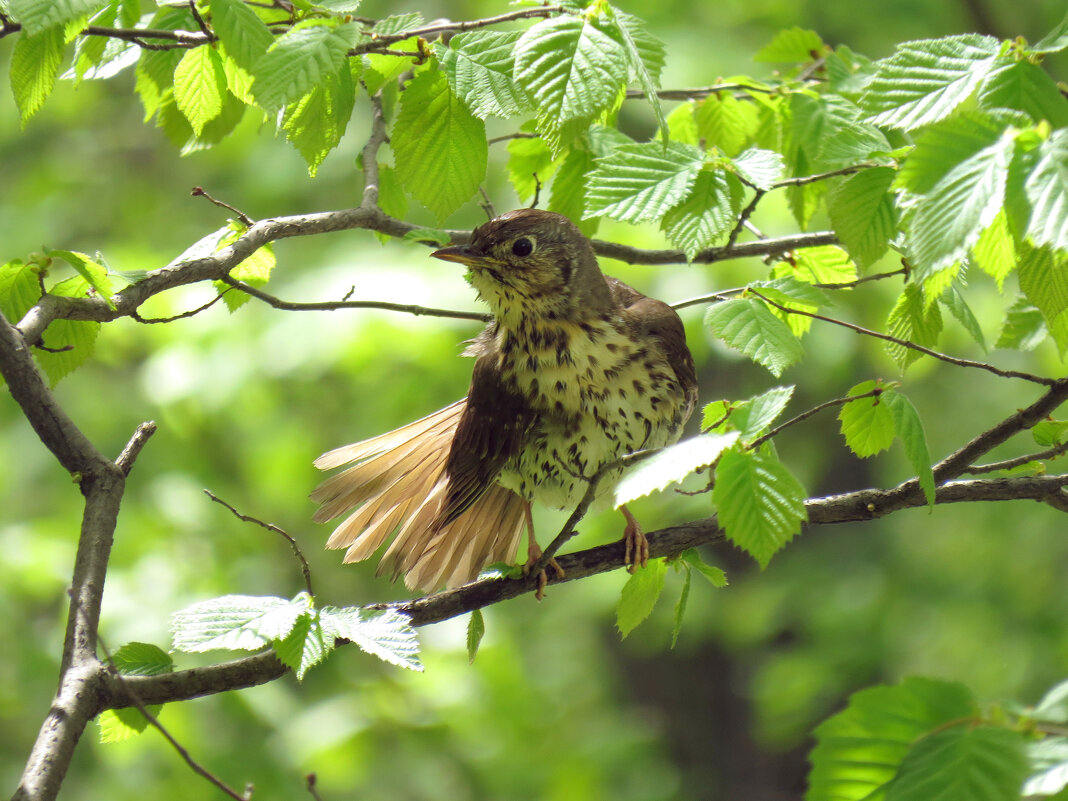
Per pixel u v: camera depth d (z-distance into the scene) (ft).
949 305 21.15
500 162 55.01
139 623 45.65
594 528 57.26
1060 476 20.92
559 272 25.39
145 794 44.98
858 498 21.03
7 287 18.65
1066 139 13.48
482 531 27.61
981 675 60.59
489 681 50.55
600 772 64.85
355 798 50.47
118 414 54.95
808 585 66.85
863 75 27.09
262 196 58.29
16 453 56.29
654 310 26.78
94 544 16.12
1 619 46.85
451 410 27.48
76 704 14.71
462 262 25.36
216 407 49.32
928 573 65.98
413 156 20.33
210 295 50.80
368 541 26.71
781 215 48.47
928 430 66.23
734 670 78.33
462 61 19.33
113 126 66.39
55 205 62.85
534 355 25.82
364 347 47.85
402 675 47.50
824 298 20.42
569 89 18.22
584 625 74.59
